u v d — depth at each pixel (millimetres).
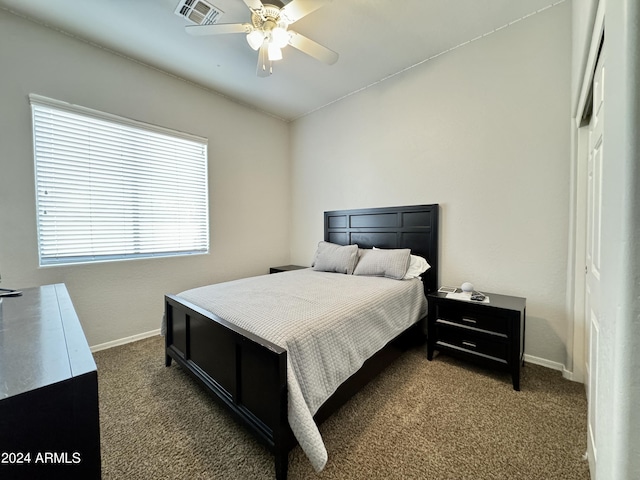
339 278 2521
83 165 2330
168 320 2059
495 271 2291
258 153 3676
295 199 4039
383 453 1271
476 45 2322
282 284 2256
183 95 2900
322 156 3650
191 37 2256
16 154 2020
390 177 2961
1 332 881
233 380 1383
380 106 3006
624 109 466
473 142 2375
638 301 449
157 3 1914
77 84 2252
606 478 550
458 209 2482
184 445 1331
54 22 2082
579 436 1363
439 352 2346
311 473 1180
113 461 1238
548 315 2051
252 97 3336
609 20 584
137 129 2607
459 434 1384
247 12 2012
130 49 2400
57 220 2221
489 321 1916
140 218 2680
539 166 2064
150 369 2051
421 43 2369
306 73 2822
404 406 1606
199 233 3133
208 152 3139
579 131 1821
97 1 1886
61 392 615
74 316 1041
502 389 1776
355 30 2199
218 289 2088
